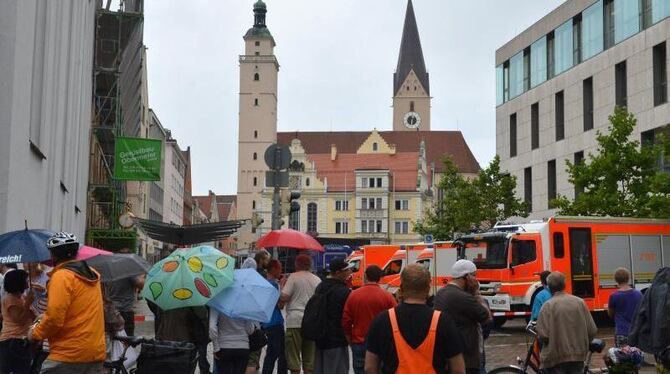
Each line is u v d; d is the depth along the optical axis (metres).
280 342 13.26
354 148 164.12
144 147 36.09
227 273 10.14
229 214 193.88
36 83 18.67
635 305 12.86
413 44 184.75
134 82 53.03
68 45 24.95
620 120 33.47
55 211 22.02
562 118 48.97
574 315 10.05
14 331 9.78
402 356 5.83
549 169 49.94
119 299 13.99
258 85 159.50
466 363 9.35
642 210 31.77
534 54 51.97
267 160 17.41
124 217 43.72
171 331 10.62
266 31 160.62
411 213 140.38
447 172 53.66
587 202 33.06
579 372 10.10
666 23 38.66
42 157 18.66
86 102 34.97
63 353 7.65
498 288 26.61
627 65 41.72
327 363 11.39
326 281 11.49
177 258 10.10
